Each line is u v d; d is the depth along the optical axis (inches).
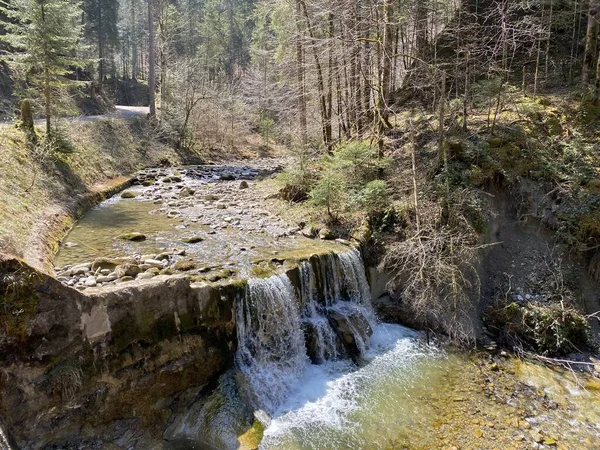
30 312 182.9
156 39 1355.8
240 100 1294.3
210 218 455.2
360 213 397.7
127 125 890.7
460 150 402.0
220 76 1534.2
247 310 269.7
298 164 521.7
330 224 402.9
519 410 244.7
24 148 446.3
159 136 985.5
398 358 297.7
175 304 234.4
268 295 280.8
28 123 481.1
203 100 1141.1
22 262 183.8
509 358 297.6
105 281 262.7
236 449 204.5
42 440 188.2
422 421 235.0
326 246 358.9
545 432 226.8
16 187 374.3
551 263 356.2
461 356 300.0
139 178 695.1
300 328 297.6
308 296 315.9
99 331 204.4
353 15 470.0
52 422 191.2
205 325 247.9
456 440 220.2
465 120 428.5
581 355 299.6
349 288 343.6
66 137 527.8
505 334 318.3
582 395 259.3
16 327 179.0
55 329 190.1
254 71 1330.0
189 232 402.6
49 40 497.0
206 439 211.5
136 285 221.5
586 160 393.7
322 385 269.3
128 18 2164.1
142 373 220.1
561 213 367.6
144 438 211.2
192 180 707.4
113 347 209.9
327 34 546.3
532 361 293.7
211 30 1642.5
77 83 534.9
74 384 195.5
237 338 263.4
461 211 354.6
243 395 241.0
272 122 1253.7
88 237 376.2
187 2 1808.6
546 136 426.0
